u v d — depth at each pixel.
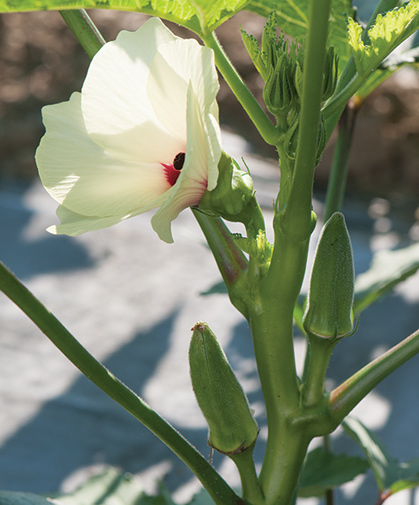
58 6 0.37
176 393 1.37
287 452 0.41
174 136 0.39
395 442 1.20
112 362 1.45
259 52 0.38
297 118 0.38
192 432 1.26
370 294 0.58
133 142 0.39
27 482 1.17
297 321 0.51
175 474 1.19
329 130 0.43
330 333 0.40
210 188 0.36
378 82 0.55
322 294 0.40
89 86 0.38
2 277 0.36
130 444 1.26
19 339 1.51
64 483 1.17
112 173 0.39
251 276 0.40
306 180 0.37
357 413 1.28
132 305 1.63
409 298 1.59
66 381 1.40
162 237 0.37
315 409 0.41
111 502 0.57
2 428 1.28
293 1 0.47
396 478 0.61
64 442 1.26
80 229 0.38
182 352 1.49
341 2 0.48
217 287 0.65
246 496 0.42
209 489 0.40
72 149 0.39
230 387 0.40
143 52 0.37
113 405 1.35
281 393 0.41
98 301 1.63
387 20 0.38
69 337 0.37
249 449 0.41
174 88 0.37
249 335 1.53
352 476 0.63
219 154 0.35
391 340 1.47
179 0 0.37
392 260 0.61
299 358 1.40
